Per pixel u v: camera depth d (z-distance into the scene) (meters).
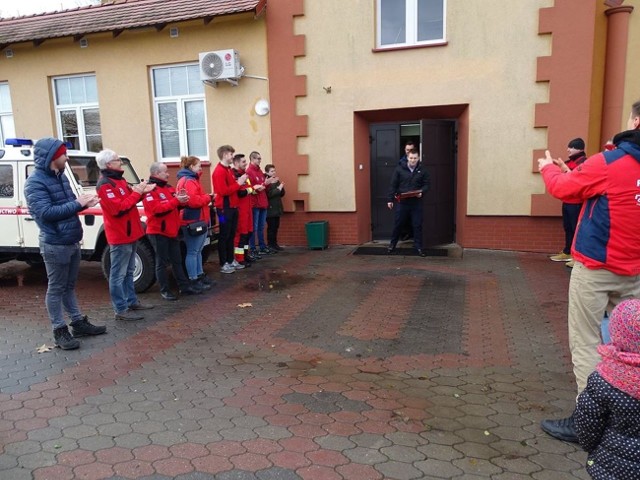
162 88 10.35
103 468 2.82
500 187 8.71
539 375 4.01
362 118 9.55
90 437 3.14
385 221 10.19
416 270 7.66
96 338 4.96
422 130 9.06
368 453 2.95
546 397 3.63
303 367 4.21
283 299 6.27
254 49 9.53
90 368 4.22
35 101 11.05
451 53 8.61
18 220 6.97
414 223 8.74
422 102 8.85
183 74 10.19
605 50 8.60
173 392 3.76
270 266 8.17
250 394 3.71
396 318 5.47
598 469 1.94
